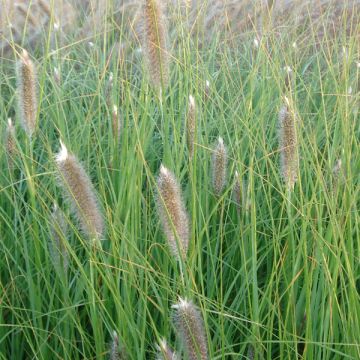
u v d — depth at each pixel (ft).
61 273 2.10
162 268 2.34
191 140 2.39
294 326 1.95
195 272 2.35
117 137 2.71
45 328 2.36
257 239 2.63
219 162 2.36
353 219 2.44
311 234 2.45
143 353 1.91
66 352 2.00
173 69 3.54
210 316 2.22
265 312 2.31
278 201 2.69
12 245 2.56
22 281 2.45
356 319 1.89
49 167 2.85
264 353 2.18
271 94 3.50
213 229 2.60
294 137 2.10
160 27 2.23
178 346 1.92
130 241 2.10
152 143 3.24
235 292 2.50
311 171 2.86
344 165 2.45
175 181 1.83
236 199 2.46
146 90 2.58
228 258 2.51
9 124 2.47
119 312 1.94
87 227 1.88
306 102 3.45
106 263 2.03
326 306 2.08
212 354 1.90
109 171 2.85
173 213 1.82
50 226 2.14
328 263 2.17
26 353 2.35
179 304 1.65
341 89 2.96
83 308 2.44
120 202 2.29
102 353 2.00
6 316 2.38
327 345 1.93
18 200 2.80
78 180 1.82
